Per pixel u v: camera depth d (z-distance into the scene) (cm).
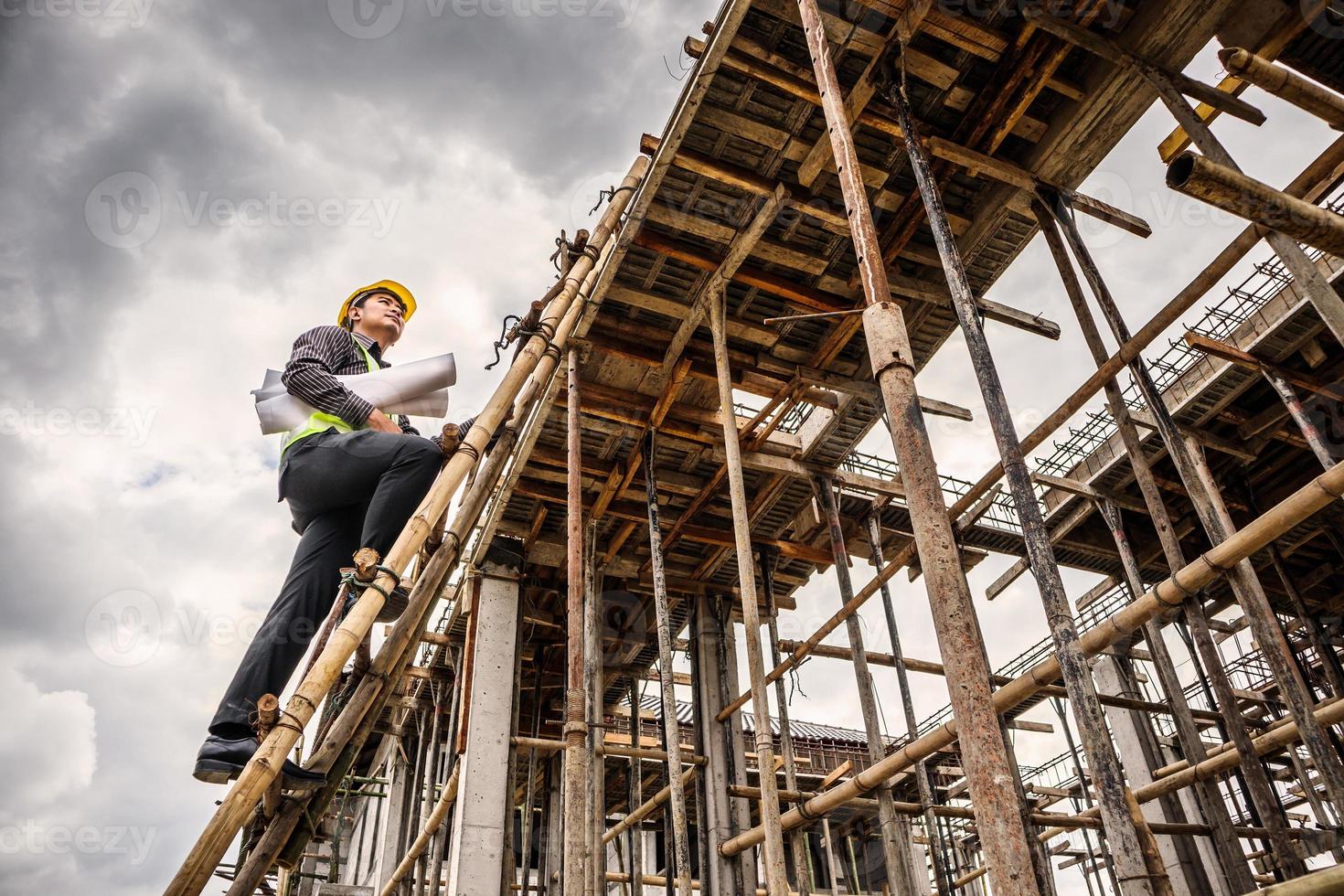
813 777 2448
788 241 1297
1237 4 962
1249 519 1803
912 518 492
